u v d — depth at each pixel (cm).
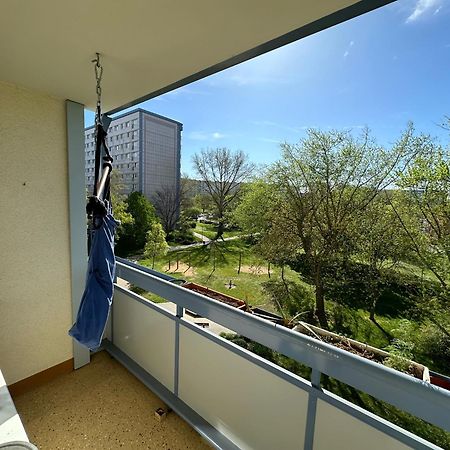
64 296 199
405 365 272
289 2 89
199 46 119
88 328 137
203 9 93
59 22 100
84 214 206
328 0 88
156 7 92
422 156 408
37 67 139
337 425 99
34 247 181
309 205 571
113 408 171
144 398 180
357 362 91
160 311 179
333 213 534
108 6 91
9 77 153
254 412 127
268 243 620
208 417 150
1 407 82
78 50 122
